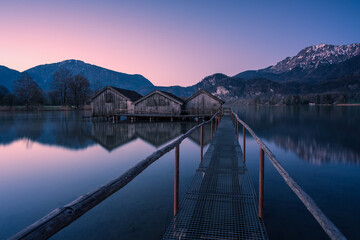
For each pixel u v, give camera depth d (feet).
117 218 16.74
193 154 39.83
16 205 20.47
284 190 22.77
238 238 9.78
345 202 21.34
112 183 5.45
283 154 44.93
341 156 42.93
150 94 112.78
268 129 91.71
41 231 2.96
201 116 111.04
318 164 36.83
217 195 14.17
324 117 162.09
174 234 10.16
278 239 14.52
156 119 122.11
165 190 22.25
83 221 16.34
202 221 11.23
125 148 47.73
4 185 25.88
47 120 120.98
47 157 40.32
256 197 14.32
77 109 240.32
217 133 38.29
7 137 64.64
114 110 116.57
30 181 27.27
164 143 53.67
